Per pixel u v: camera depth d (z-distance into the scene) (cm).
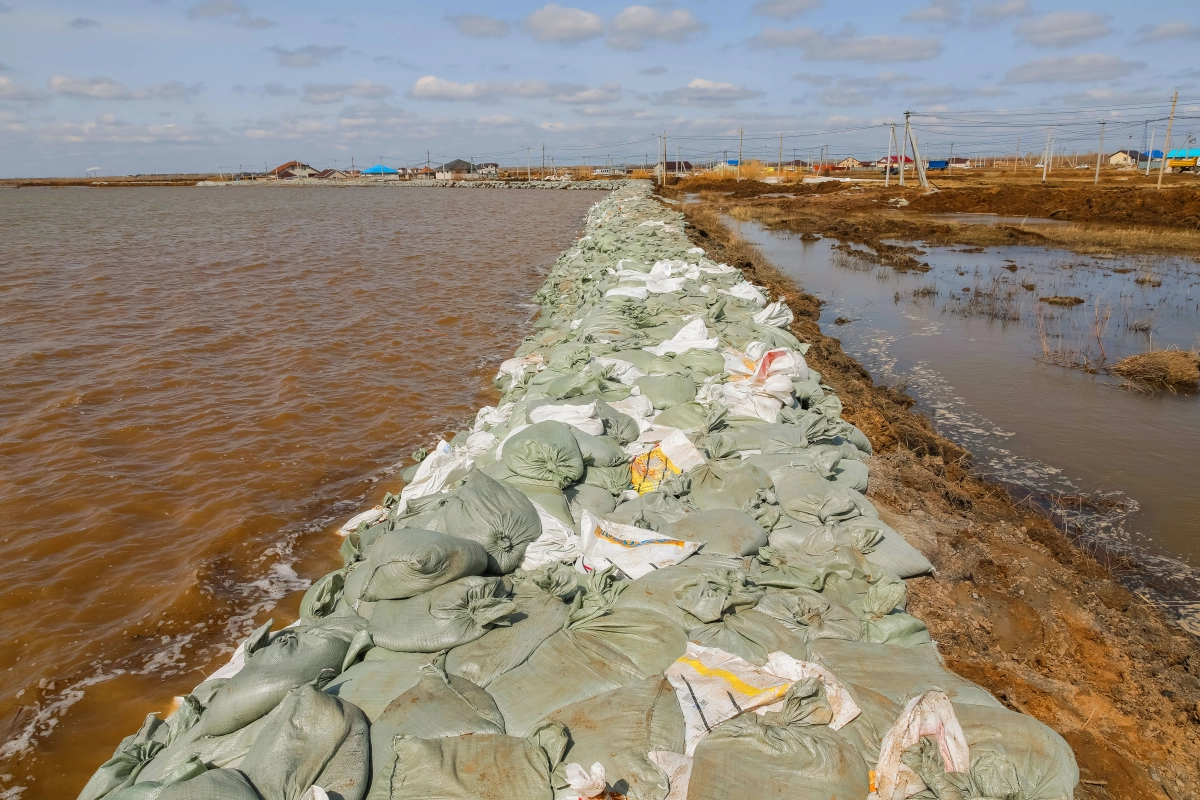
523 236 3306
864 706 347
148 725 395
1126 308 1645
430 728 338
